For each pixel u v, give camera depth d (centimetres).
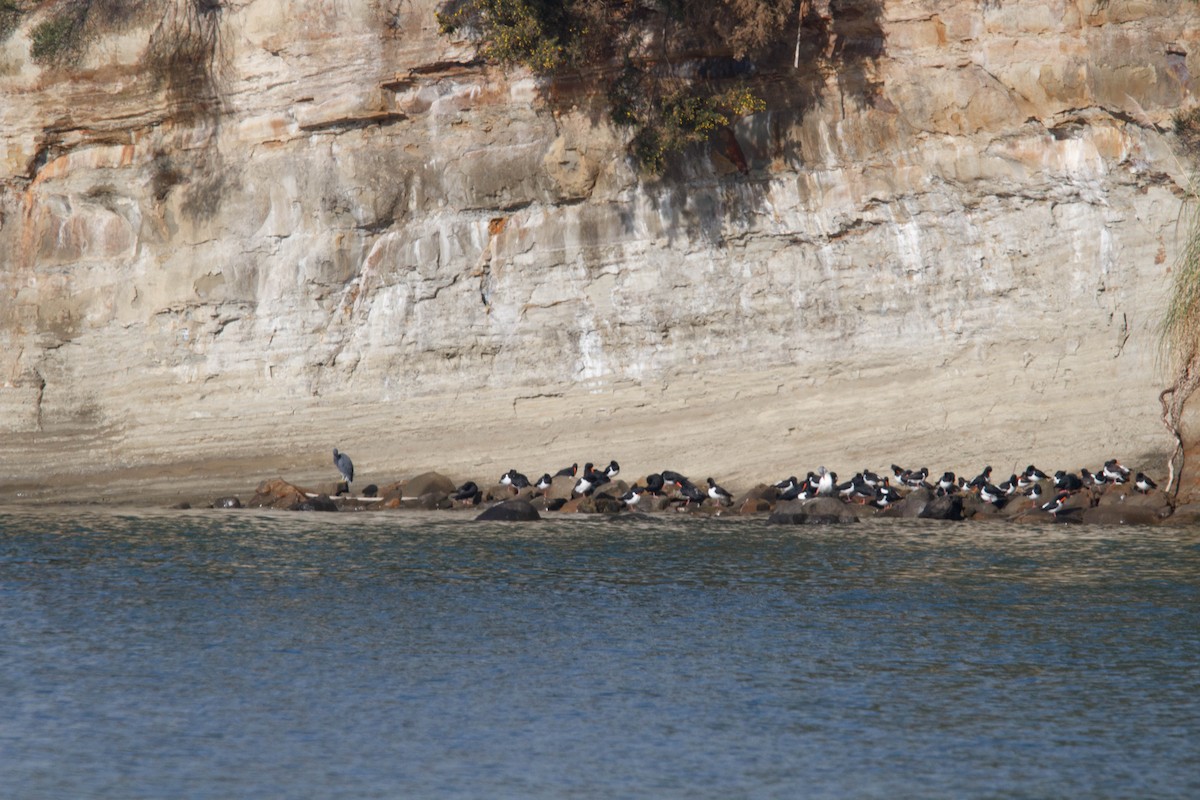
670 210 13775
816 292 13375
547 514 12306
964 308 12925
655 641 7275
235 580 8981
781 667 6762
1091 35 12275
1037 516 11275
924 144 13012
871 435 12988
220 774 5334
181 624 7725
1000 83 12656
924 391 12950
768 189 13512
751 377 13450
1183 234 12112
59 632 7531
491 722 5950
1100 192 12400
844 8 13025
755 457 13250
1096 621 7588
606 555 9800
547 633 7469
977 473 12581
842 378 13225
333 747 5638
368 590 8631
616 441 13650
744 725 5894
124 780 5269
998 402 12688
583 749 5606
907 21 12950
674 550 9969
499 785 5209
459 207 14175
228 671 6744
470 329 14138
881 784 5216
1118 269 12369
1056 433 12444
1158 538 10225
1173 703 6144
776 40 13150
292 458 14212
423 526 11444
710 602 8194
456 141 14162
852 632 7431
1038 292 12669
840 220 13288
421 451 14025
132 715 6053
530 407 13925
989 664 6781
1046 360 12581
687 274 13712
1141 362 12231
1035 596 8212
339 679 6606
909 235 13100
